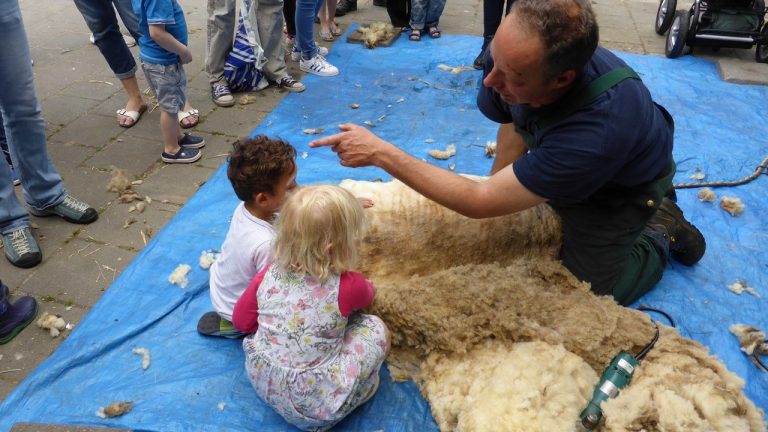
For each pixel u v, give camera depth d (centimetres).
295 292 191
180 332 244
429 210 240
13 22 247
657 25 582
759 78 469
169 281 267
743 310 262
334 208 184
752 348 238
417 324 220
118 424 205
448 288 228
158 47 317
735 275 281
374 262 242
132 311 252
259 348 196
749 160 371
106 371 226
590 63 195
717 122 416
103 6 352
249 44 423
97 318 247
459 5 653
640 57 518
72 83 443
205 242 291
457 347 217
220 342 240
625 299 254
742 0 489
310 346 191
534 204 207
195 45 522
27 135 271
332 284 192
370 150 206
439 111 425
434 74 483
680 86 467
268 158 214
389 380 226
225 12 403
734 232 309
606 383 199
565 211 240
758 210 325
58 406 211
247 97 433
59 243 288
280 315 192
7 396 213
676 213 275
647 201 222
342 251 190
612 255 233
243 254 217
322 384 193
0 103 259
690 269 284
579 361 207
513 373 200
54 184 295
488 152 371
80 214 299
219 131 393
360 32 546
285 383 191
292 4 507
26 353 233
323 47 521
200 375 226
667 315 254
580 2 169
